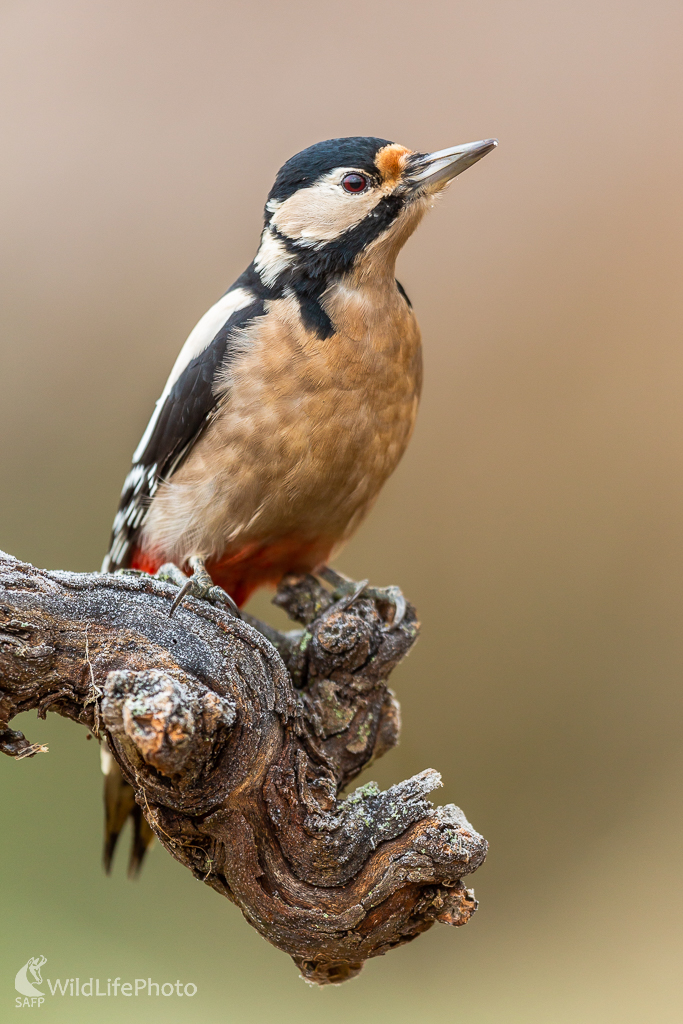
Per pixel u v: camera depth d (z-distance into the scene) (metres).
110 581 5.69
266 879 5.75
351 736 7.10
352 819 5.75
